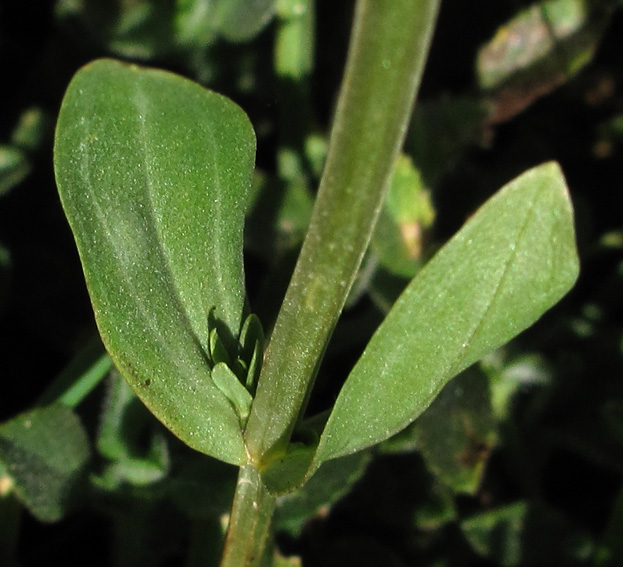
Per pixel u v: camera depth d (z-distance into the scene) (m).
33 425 0.09
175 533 0.09
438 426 0.10
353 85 0.06
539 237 0.07
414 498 0.10
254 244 0.10
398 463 0.10
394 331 0.07
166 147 0.07
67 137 0.07
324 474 0.09
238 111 0.07
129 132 0.07
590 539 0.10
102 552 0.10
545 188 0.07
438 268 0.07
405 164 0.10
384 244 0.10
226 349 0.07
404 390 0.07
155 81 0.07
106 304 0.07
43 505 0.09
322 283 0.07
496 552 0.10
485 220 0.07
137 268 0.07
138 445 0.10
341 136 0.06
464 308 0.07
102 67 0.07
